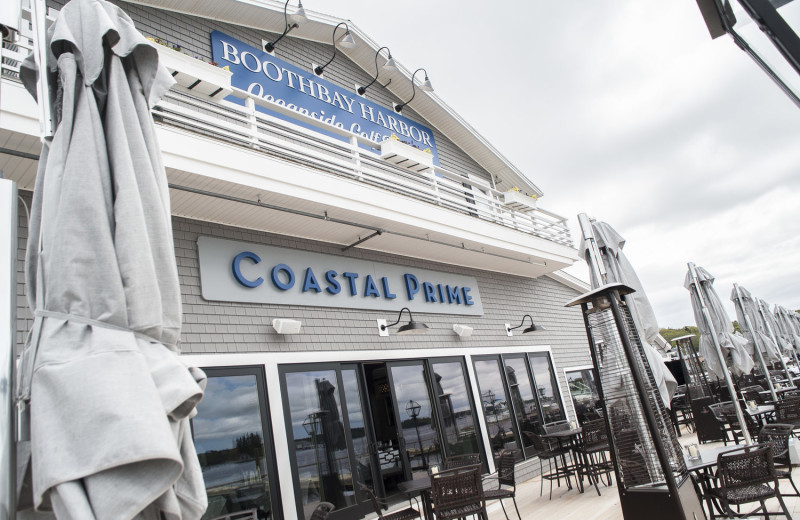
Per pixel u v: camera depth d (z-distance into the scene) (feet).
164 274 6.40
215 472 19.90
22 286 17.02
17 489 5.49
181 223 22.15
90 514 4.59
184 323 20.84
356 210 25.38
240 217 23.49
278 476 21.54
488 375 35.50
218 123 21.58
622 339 16.38
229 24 29.50
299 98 32.01
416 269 33.09
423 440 28.94
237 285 23.11
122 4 25.00
